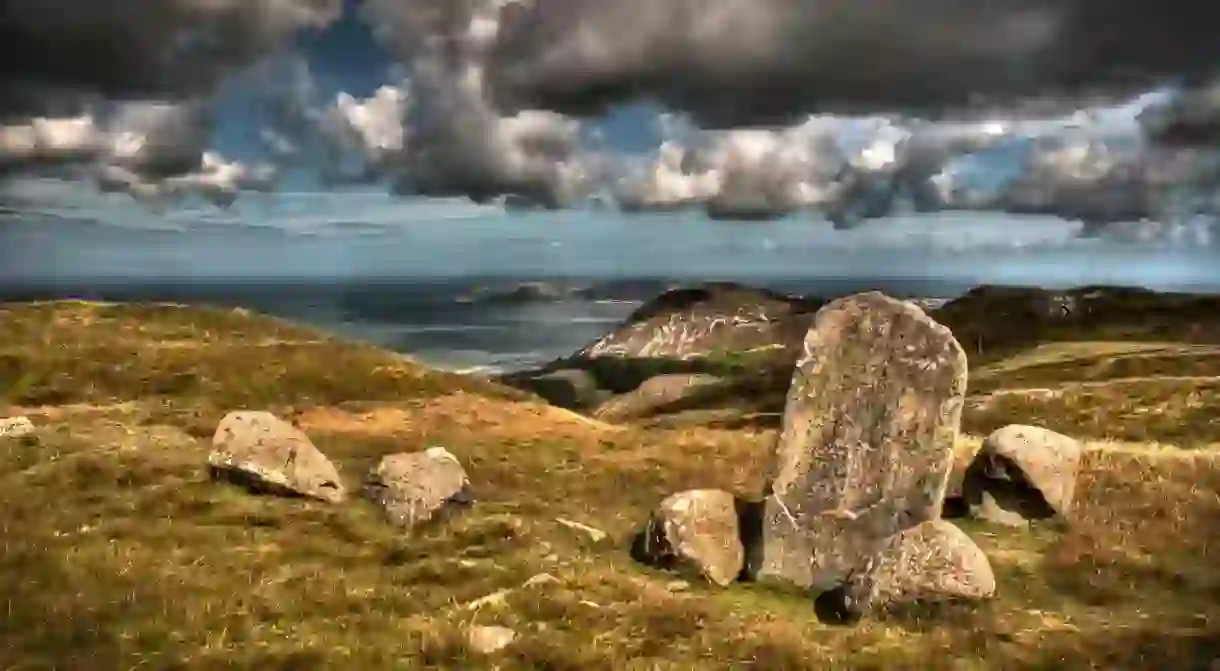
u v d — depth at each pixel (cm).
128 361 4381
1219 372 8612
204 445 2617
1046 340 13162
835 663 1257
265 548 1723
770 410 9994
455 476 2064
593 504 2266
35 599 1416
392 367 4931
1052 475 1955
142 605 1413
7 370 4059
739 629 1388
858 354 1700
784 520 1666
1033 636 1348
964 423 5172
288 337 5662
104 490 2038
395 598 1484
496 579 1593
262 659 1238
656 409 11750
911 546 1491
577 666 1239
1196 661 1252
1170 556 1694
